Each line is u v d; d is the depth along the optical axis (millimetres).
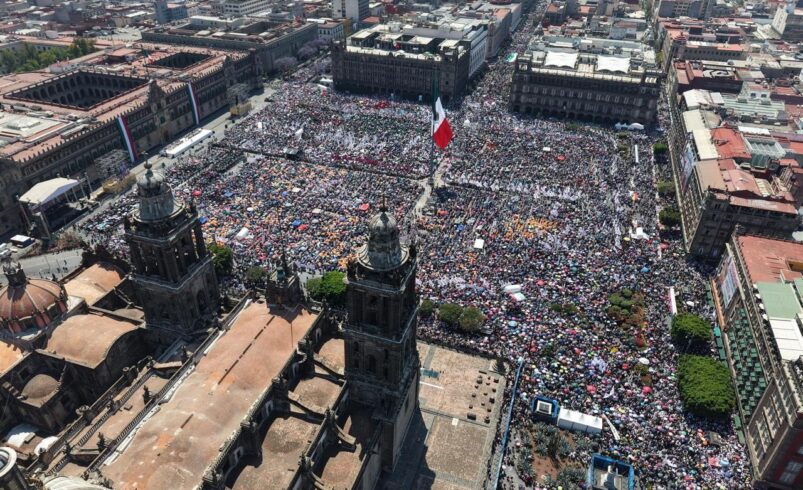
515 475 99188
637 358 120438
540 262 151000
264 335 94625
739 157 177500
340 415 90938
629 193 190125
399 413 94000
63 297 103938
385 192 186875
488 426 108312
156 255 94375
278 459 81188
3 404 96000
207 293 106312
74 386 99938
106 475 72062
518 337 126000
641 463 98438
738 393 113750
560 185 192250
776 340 102875
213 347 93312
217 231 162625
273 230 163500
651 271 150250
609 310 133625
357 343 86500
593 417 105438
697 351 124500
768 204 151375
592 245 159250
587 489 95688
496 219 171875
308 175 197375
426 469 100312
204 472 73750
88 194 194500
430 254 154375
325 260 151250
